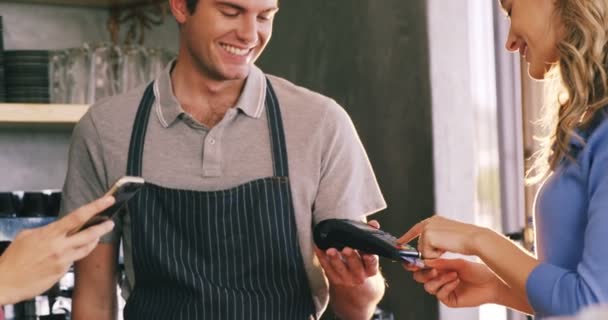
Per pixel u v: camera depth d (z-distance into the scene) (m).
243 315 2.33
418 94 3.51
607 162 1.87
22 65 3.20
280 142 2.36
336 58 3.85
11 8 3.53
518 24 2.07
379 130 3.68
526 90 3.72
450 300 2.34
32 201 3.22
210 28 2.25
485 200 3.70
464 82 3.53
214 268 2.34
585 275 1.82
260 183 2.33
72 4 3.61
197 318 2.32
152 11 3.58
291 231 2.35
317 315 2.48
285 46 4.06
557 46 2.02
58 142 3.62
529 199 3.72
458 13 3.51
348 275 2.28
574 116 1.96
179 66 2.41
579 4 1.97
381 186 3.69
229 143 2.36
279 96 2.42
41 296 3.14
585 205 1.94
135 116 2.40
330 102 2.43
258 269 2.35
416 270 2.25
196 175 2.36
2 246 3.17
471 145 3.54
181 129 2.38
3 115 3.17
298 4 4.00
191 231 2.34
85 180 2.45
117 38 3.68
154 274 2.37
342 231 2.24
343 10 3.80
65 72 3.27
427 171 3.49
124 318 2.45
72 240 1.91
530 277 1.92
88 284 2.46
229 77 2.29
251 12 2.24
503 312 3.71
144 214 2.36
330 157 2.37
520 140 3.74
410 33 3.53
